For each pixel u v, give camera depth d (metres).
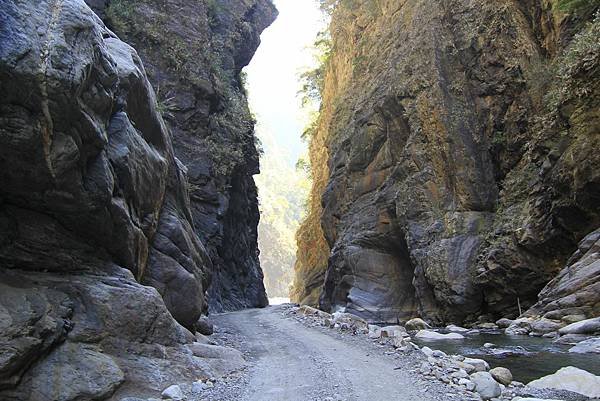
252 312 23.09
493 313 19.84
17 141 6.32
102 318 7.59
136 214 10.06
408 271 26.28
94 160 7.82
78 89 6.72
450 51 25.73
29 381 6.27
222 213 29.70
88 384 6.66
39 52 6.27
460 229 22.00
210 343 11.79
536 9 22.77
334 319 15.88
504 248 19.25
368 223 27.97
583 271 14.88
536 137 19.66
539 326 14.56
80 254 8.14
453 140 23.78
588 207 16.09
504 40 23.47
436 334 15.27
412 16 30.53
